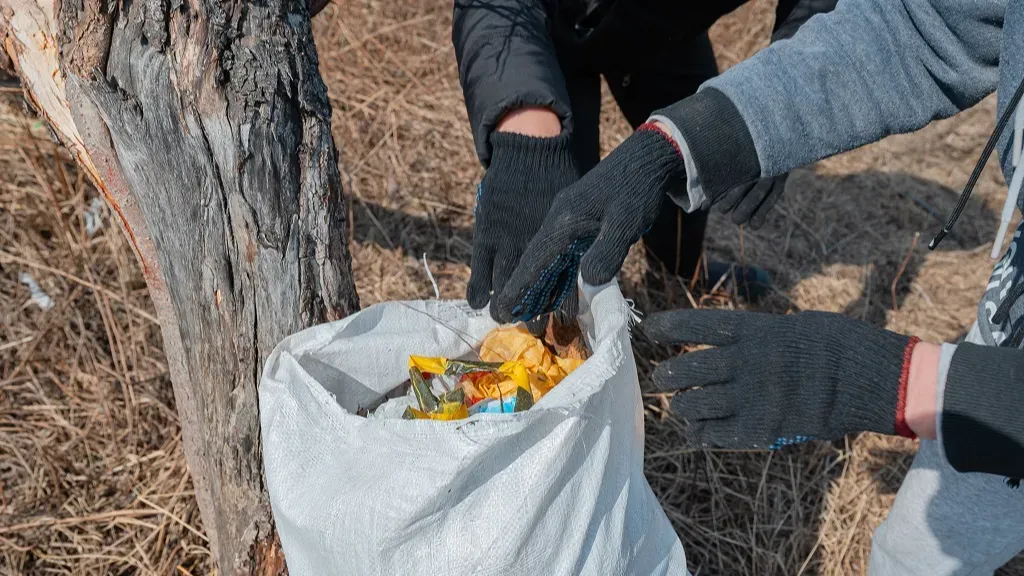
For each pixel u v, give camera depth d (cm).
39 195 236
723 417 84
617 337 100
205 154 108
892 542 140
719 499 198
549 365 115
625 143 100
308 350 106
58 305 216
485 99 125
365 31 321
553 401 92
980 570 133
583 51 164
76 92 110
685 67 187
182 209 112
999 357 75
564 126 126
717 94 100
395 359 116
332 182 116
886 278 260
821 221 280
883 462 206
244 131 107
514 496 92
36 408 197
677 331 86
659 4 151
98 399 201
